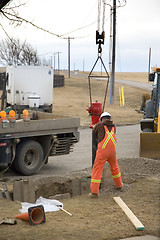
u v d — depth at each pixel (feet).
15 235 16.26
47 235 16.30
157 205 20.83
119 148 44.09
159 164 29.68
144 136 35.73
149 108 46.29
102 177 24.89
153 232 16.88
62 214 19.52
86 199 22.53
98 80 235.20
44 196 24.40
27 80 61.52
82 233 16.58
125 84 205.05
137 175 27.53
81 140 50.85
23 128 29.84
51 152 32.68
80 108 102.78
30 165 30.99
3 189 23.39
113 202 21.68
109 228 17.31
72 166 34.04
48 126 31.32
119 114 88.69
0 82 134.92
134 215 18.92
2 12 16.30
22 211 19.80
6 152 29.30
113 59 101.96
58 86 184.65
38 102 61.05
